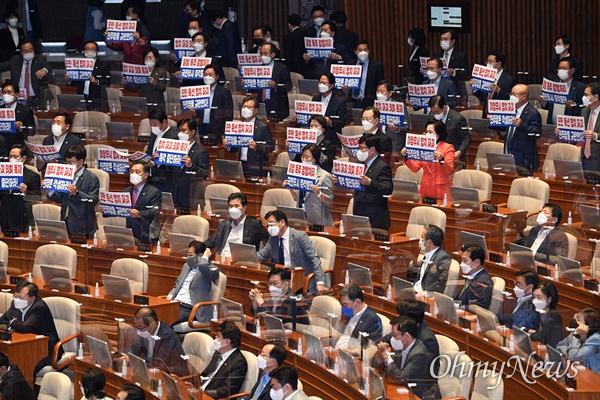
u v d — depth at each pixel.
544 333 22.41
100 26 47.91
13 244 30.84
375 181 29.06
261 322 25.05
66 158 31.09
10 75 43.69
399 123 34.00
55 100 41.88
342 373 22.55
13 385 23.27
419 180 32.62
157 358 23.03
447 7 49.00
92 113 39.47
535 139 32.97
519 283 23.31
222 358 23.27
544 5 49.84
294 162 29.97
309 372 23.55
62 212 30.98
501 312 23.61
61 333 26.69
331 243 28.27
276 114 37.56
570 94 35.59
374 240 28.56
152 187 30.70
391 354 21.73
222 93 36.34
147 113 40.12
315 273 27.61
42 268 28.45
